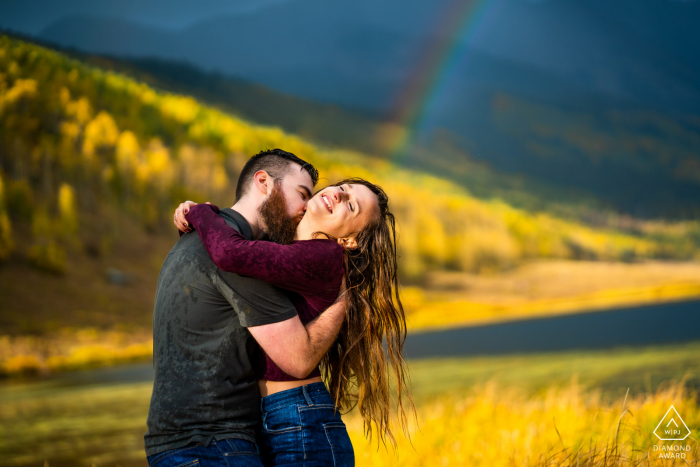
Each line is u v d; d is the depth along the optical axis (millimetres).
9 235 72625
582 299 99062
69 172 103062
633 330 33375
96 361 45719
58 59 153750
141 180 108625
